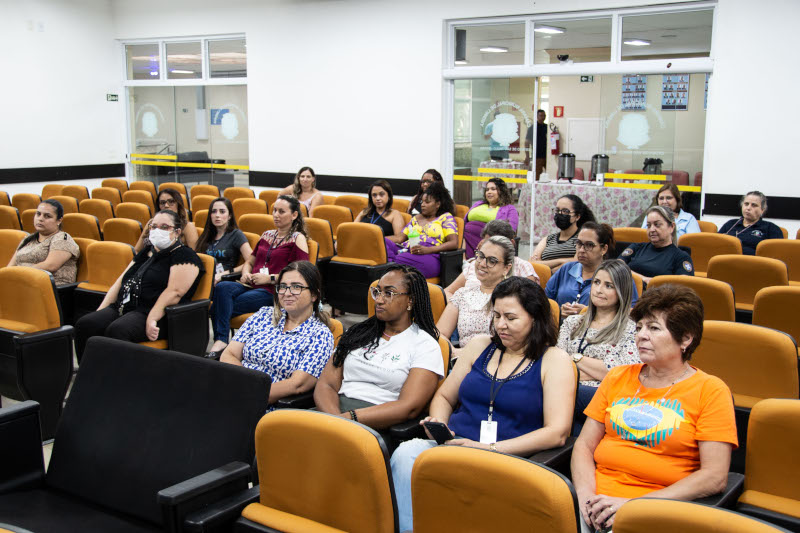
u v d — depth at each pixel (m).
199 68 12.05
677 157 8.38
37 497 2.54
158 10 12.10
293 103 10.98
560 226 5.23
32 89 11.69
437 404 2.96
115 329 4.29
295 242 5.34
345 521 2.00
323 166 10.83
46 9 11.72
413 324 3.22
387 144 10.19
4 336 3.95
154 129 12.77
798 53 7.37
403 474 2.58
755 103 7.65
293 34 10.80
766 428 2.22
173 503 2.01
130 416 2.55
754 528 1.48
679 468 2.32
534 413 2.73
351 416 2.93
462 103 9.67
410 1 9.68
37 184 11.91
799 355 3.64
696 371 2.43
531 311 2.79
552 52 8.97
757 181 7.74
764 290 3.84
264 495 2.15
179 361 2.54
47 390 3.92
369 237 6.00
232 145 11.94
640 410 2.42
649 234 4.82
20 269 4.03
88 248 5.15
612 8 8.38
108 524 2.36
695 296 2.38
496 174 9.55
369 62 10.17
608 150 8.78
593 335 3.20
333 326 3.59
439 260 6.32
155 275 4.50
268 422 2.10
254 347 3.48
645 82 8.42
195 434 2.40
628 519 1.63
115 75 12.79
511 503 1.73
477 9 9.20
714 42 7.89
